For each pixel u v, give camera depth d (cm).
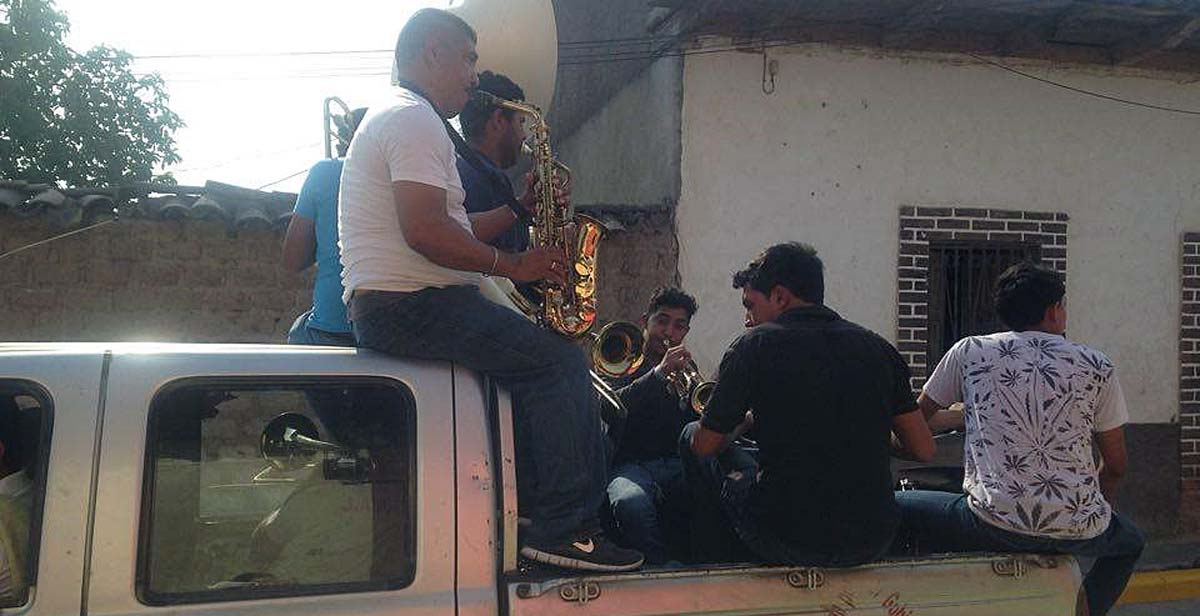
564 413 239
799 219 716
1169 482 771
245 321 673
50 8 1412
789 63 712
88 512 204
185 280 662
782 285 280
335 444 229
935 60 734
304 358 228
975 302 752
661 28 725
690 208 699
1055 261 755
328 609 215
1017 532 266
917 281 731
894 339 729
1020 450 275
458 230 234
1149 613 623
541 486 238
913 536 296
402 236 237
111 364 215
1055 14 688
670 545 329
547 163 276
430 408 230
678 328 449
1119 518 292
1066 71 756
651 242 701
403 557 222
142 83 1504
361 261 238
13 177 1388
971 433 288
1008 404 281
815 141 718
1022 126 751
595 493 244
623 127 826
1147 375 772
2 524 209
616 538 299
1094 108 762
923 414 307
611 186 866
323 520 225
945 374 304
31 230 638
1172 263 777
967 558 259
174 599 209
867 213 726
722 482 285
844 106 721
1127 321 769
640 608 230
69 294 645
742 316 707
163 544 212
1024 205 752
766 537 248
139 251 654
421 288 238
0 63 1373
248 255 673
